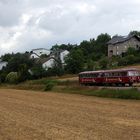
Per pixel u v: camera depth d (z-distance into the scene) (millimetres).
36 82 85438
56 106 35406
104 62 97688
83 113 28703
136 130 20094
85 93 53938
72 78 85688
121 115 27234
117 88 51031
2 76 110688
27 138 17734
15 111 30703
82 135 18391
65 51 145750
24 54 127375
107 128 20766
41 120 24438
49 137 17891
